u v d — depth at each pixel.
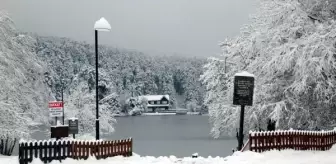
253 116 30.30
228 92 36.59
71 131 26.22
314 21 29.33
